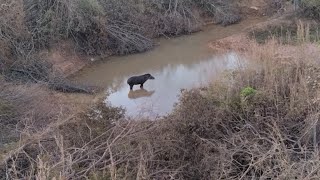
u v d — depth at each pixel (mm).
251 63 10219
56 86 13539
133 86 13719
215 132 8594
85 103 11672
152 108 11086
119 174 7043
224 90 9539
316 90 8992
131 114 11359
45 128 9016
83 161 7559
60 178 6414
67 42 16078
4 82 12008
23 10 15461
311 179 6973
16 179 6996
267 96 9141
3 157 7953
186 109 8750
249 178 7566
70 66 15570
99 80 14750
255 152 7902
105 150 7551
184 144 8250
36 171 7492
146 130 8281
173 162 7898
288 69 9727
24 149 8172
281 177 6973
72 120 9180
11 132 9547
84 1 16250
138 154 7746
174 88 13352
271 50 10336
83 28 16094
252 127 8438
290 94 9164
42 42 15398
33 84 13078
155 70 15320
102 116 9008
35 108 10859
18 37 14727
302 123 8719
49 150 8070
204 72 14367
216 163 7828
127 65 16000
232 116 8984
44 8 15984
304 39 12859
